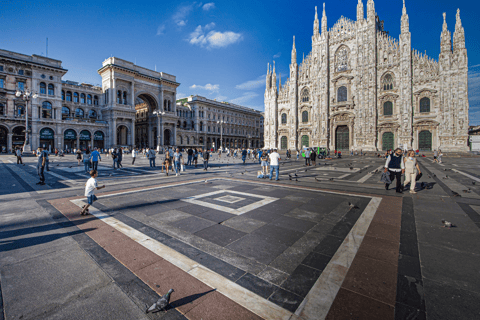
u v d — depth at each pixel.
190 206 7.55
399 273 3.62
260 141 117.06
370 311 2.82
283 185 11.44
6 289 3.26
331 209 7.20
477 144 49.16
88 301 3.04
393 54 45.12
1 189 10.54
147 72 71.00
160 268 3.82
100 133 61.09
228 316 2.79
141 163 27.75
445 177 13.38
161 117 71.62
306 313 2.82
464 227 5.53
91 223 5.93
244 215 6.61
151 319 2.75
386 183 10.20
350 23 50.03
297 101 57.38
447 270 3.67
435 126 41.00
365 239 4.93
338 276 3.57
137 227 5.66
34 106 51.19
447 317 2.68
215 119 93.50
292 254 4.30
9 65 49.00
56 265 3.89
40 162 11.60
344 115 50.22
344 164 25.42
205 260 4.09
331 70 52.22
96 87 65.56
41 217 6.40
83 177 14.82
